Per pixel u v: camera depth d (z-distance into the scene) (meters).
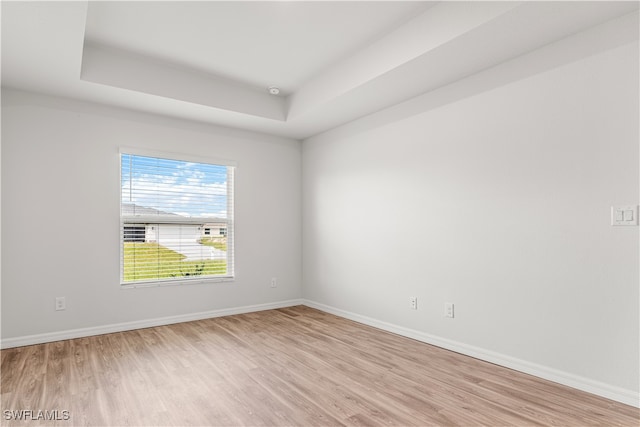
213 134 4.16
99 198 3.47
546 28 2.19
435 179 3.13
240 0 2.32
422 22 2.48
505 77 2.62
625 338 2.06
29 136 3.16
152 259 3.78
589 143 2.21
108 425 1.86
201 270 4.10
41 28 2.20
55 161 3.27
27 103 3.16
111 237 3.52
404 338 3.33
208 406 2.05
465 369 2.58
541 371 2.42
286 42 2.87
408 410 2.00
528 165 2.50
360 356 2.85
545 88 2.41
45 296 3.20
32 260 3.15
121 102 3.42
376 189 3.72
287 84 3.71
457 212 2.95
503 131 2.64
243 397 2.16
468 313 2.86
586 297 2.22
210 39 2.82
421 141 3.25
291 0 2.32
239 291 4.34
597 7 1.99
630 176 2.05
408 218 3.38
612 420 1.88
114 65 3.06
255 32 2.71
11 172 3.08
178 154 3.91
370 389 2.27
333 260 4.31
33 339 3.13
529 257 2.49
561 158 2.33
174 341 3.23
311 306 4.68
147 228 3.76
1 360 2.74
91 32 2.72
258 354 2.90
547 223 2.40
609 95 2.12
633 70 2.04
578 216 2.26
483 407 2.03
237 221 4.34
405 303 3.39
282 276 4.70
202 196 4.13
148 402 2.10
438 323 3.10
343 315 4.14
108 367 2.61
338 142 4.23
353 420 1.90
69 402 2.09
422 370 2.56
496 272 2.68
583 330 2.23
